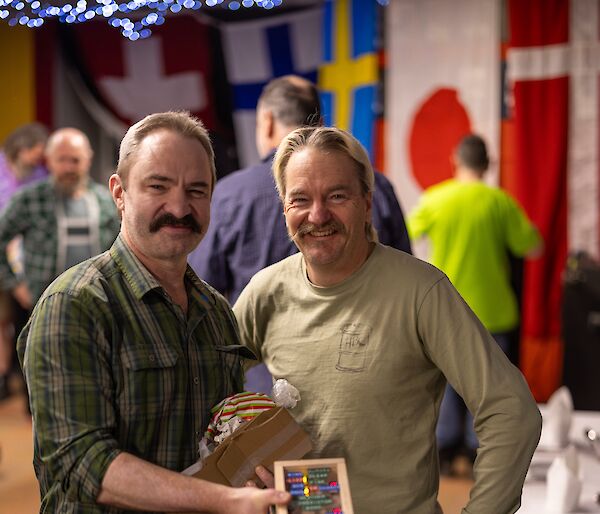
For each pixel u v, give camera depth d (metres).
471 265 4.45
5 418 5.52
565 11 5.50
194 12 6.07
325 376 1.82
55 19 6.30
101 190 5.16
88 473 1.50
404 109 5.75
